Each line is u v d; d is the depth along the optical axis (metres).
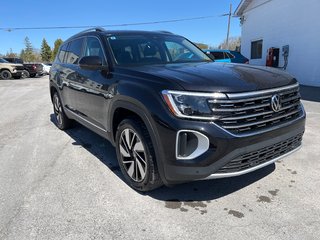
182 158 2.80
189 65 3.70
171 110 2.81
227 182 3.63
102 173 4.00
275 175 3.79
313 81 13.52
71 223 2.89
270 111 2.97
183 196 3.34
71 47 5.49
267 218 2.89
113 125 3.76
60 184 3.71
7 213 3.09
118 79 3.53
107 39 4.20
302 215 2.93
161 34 4.79
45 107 9.46
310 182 3.59
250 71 3.31
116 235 2.70
